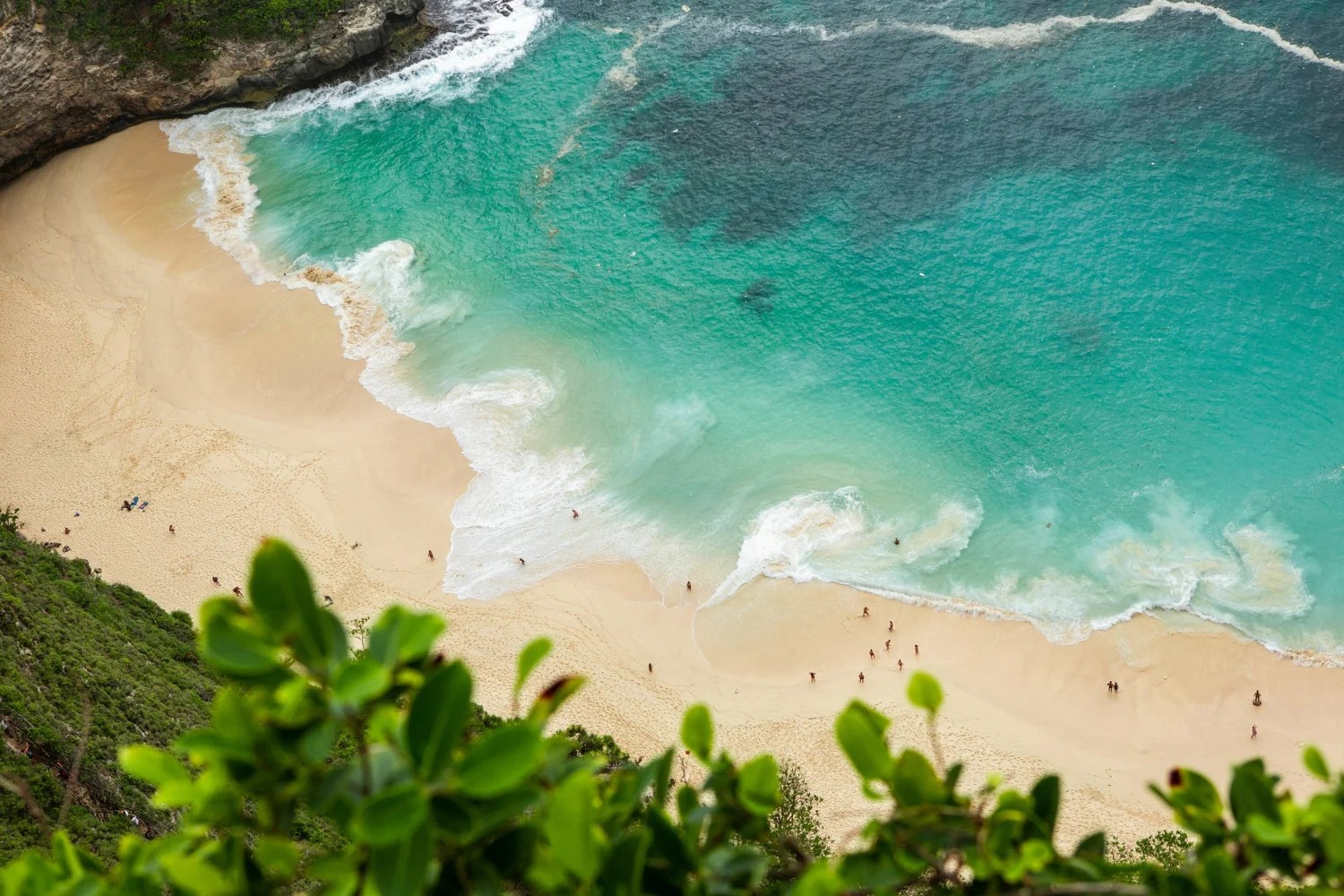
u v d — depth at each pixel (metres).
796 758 56.25
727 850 5.29
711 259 85.19
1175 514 66.62
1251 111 89.44
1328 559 63.47
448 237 88.25
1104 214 84.44
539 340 80.50
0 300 83.88
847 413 74.25
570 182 92.06
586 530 68.75
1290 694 57.81
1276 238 81.25
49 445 73.81
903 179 89.00
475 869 4.81
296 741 4.77
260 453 73.44
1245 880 5.10
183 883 4.54
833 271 83.44
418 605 65.19
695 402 75.69
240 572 66.19
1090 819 52.91
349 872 4.68
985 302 80.06
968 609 62.91
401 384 78.00
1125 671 59.50
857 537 67.06
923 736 57.03
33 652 41.66
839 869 5.23
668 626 63.56
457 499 71.00
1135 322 77.56
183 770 4.72
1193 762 55.53
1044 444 71.25
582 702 59.78
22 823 32.41
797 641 62.28
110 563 66.44
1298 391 72.56
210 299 83.75
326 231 89.12
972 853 5.14
